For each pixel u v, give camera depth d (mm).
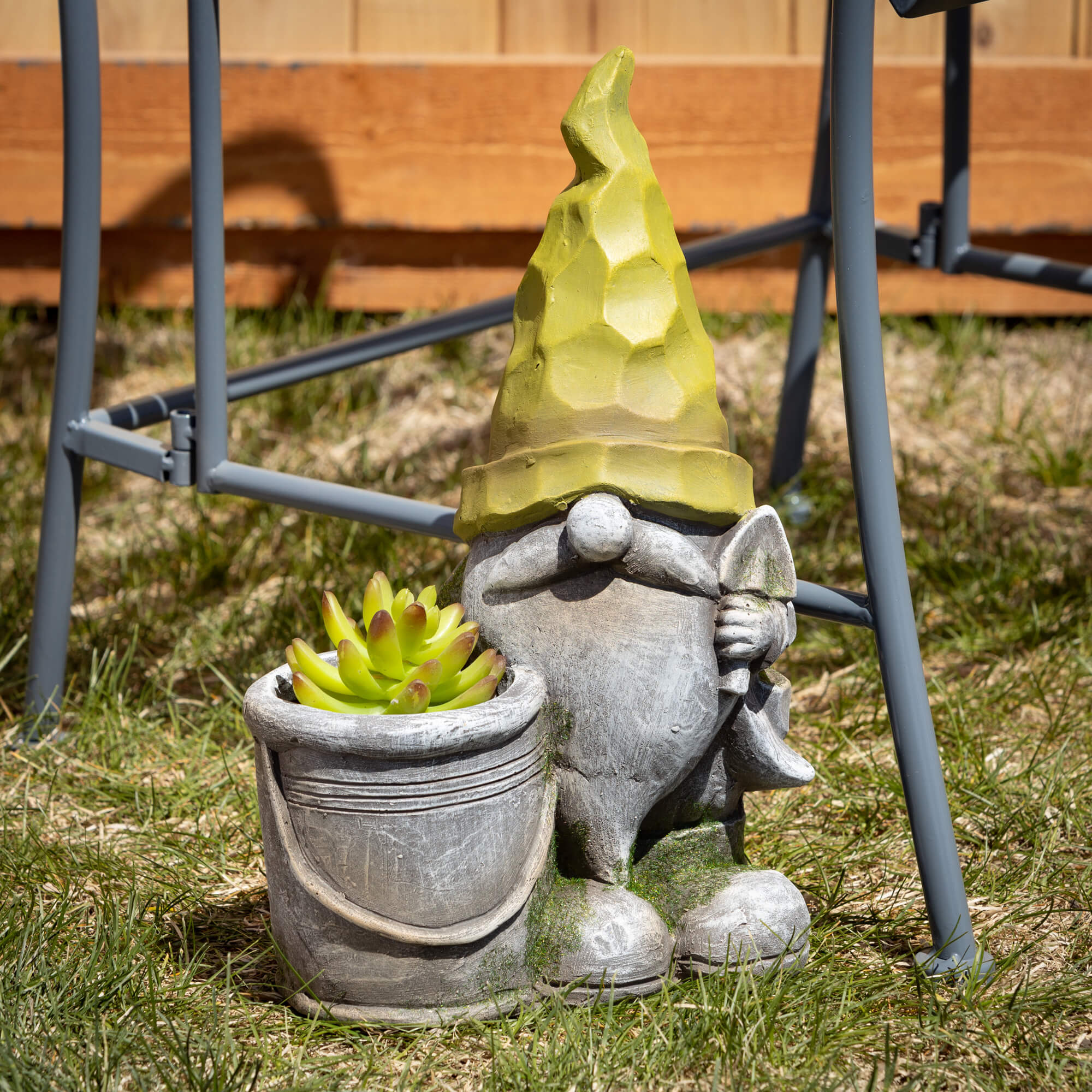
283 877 1927
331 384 3418
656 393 1952
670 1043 1897
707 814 1995
